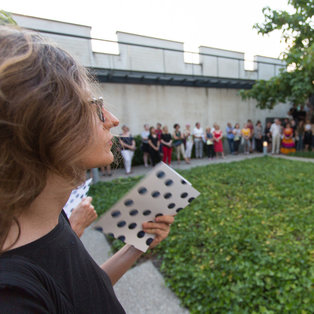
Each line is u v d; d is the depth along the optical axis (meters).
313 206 3.92
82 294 0.42
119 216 0.75
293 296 1.93
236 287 2.08
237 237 2.92
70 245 0.45
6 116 0.28
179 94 11.34
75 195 1.07
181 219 3.71
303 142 11.45
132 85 10.27
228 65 12.53
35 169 0.31
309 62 8.05
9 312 0.28
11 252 0.34
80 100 0.35
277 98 10.67
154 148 8.78
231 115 12.85
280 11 9.00
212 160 10.39
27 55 0.31
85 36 8.95
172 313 2.00
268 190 5.01
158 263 2.70
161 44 10.69
